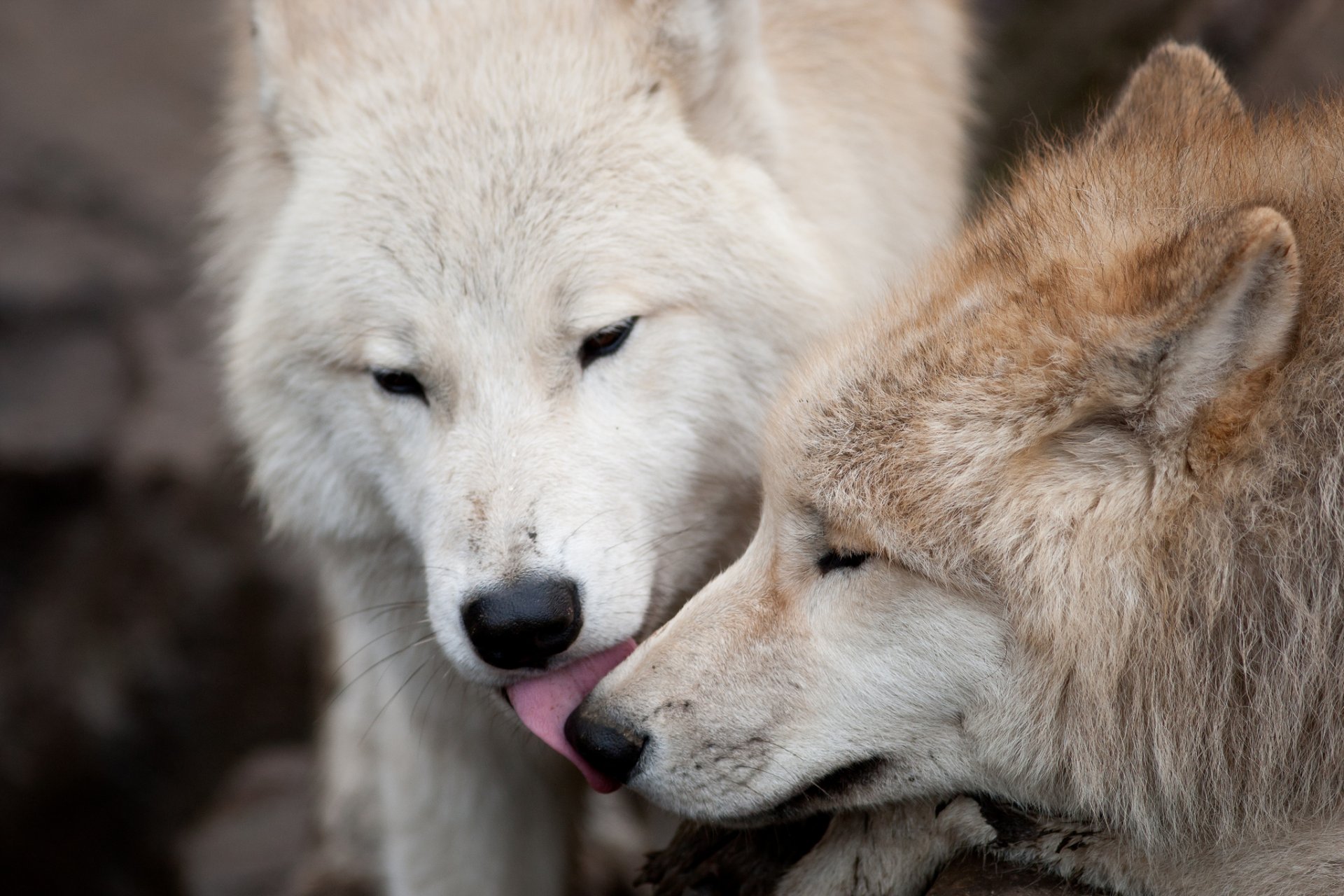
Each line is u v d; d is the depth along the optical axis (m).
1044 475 5.82
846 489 6.06
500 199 7.59
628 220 7.71
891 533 5.93
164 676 17.09
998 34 14.45
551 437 7.44
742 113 8.34
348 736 11.84
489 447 7.41
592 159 7.74
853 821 6.64
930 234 9.61
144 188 20.19
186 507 16.95
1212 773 5.93
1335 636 5.78
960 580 5.88
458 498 7.33
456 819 9.22
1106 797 6.04
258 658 17.03
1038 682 5.95
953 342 6.00
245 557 16.94
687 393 7.89
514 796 9.25
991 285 6.26
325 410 8.20
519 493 7.23
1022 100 14.35
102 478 17.30
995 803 6.35
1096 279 5.93
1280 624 5.75
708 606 6.49
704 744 6.29
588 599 7.16
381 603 9.00
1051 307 5.92
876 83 9.57
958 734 6.20
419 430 7.86
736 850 7.16
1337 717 5.82
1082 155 7.38
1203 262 5.25
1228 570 5.66
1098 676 5.85
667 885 7.25
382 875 11.80
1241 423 5.50
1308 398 5.57
